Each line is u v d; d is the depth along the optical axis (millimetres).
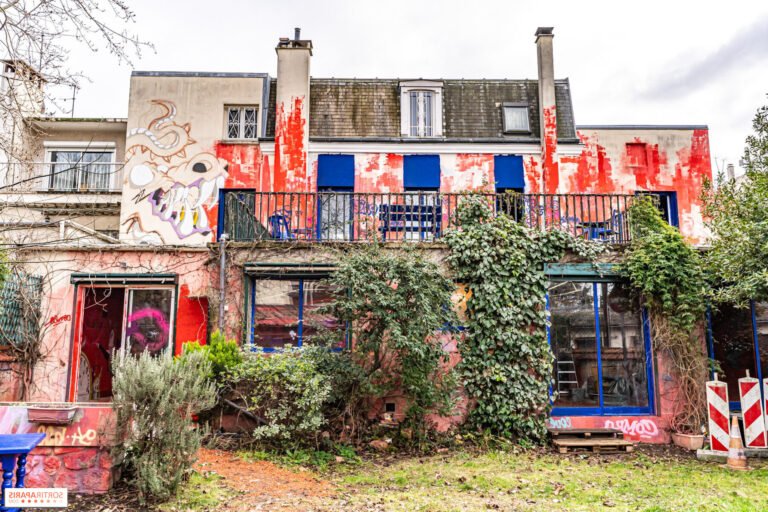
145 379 5488
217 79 16969
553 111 16344
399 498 6000
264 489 6117
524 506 5793
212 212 16266
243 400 8312
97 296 10117
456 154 16281
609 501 5980
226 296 9328
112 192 17438
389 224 10039
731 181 9797
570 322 9625
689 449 8758
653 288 9195
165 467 5469
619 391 9477
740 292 8352
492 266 9375
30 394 9141
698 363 9211
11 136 7160
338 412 8203
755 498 6070
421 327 7824
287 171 15719
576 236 9836
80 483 5574
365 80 17297
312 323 9367
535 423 9000
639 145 17281
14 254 8977
